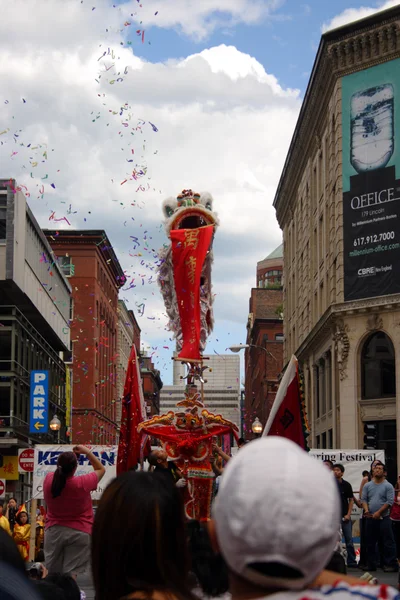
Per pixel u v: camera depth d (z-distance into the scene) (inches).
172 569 139.2
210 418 464.4
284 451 97.5
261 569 96.0
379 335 1790.1
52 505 383.2
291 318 2783.0
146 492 141.5
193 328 482.9
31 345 2356.1
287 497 94.0
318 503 94.5
